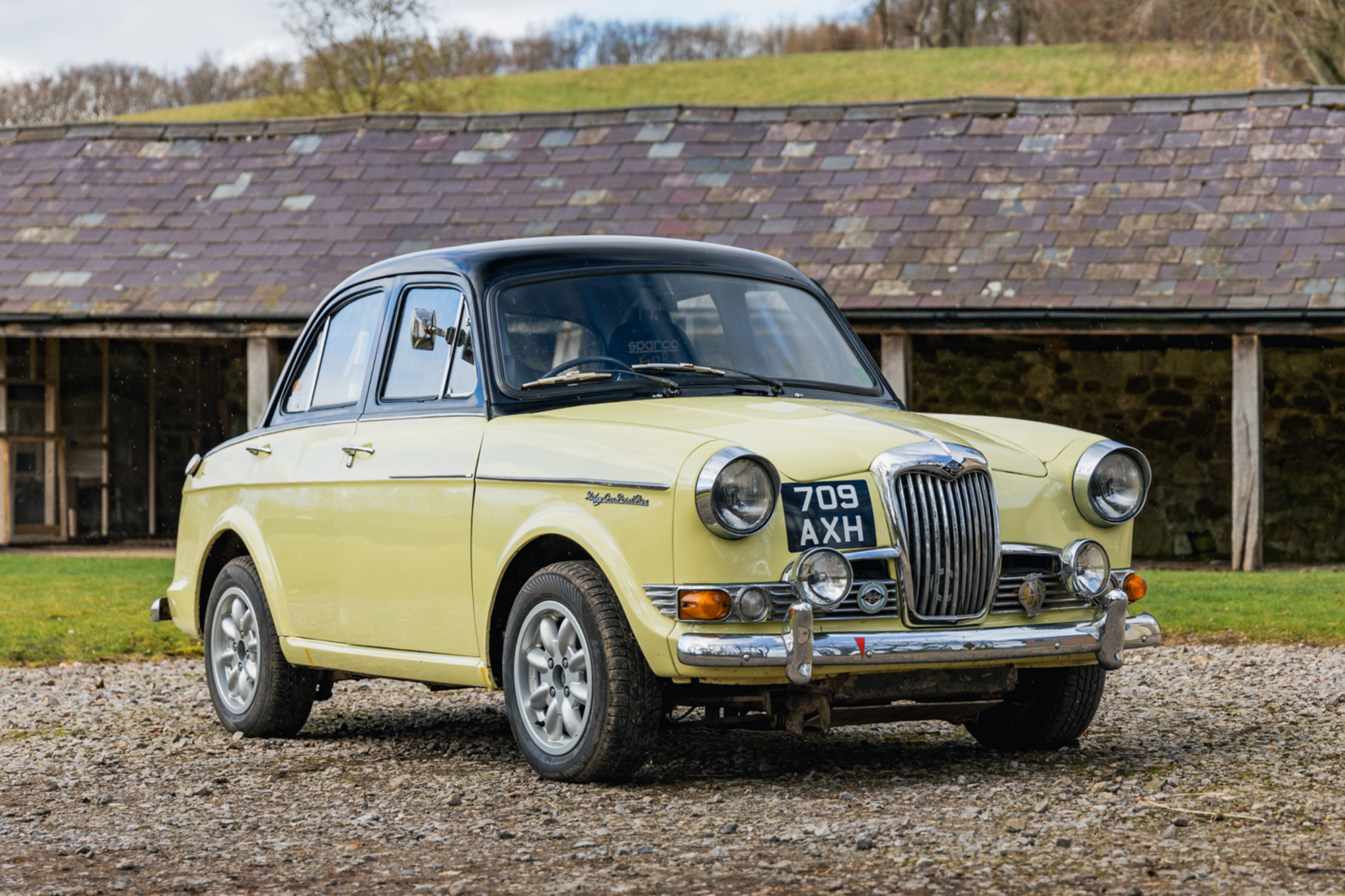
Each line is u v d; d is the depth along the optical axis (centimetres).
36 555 1992
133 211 2136
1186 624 1089
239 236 2045
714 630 504
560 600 547
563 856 447
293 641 684
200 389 2397
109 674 969
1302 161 1789
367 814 521
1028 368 2041
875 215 1861
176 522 2391
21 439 2191
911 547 526
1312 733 656
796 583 507
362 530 639
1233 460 1656
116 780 611
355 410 673
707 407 582
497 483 572
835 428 551
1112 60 5816
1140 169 1841
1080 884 397
